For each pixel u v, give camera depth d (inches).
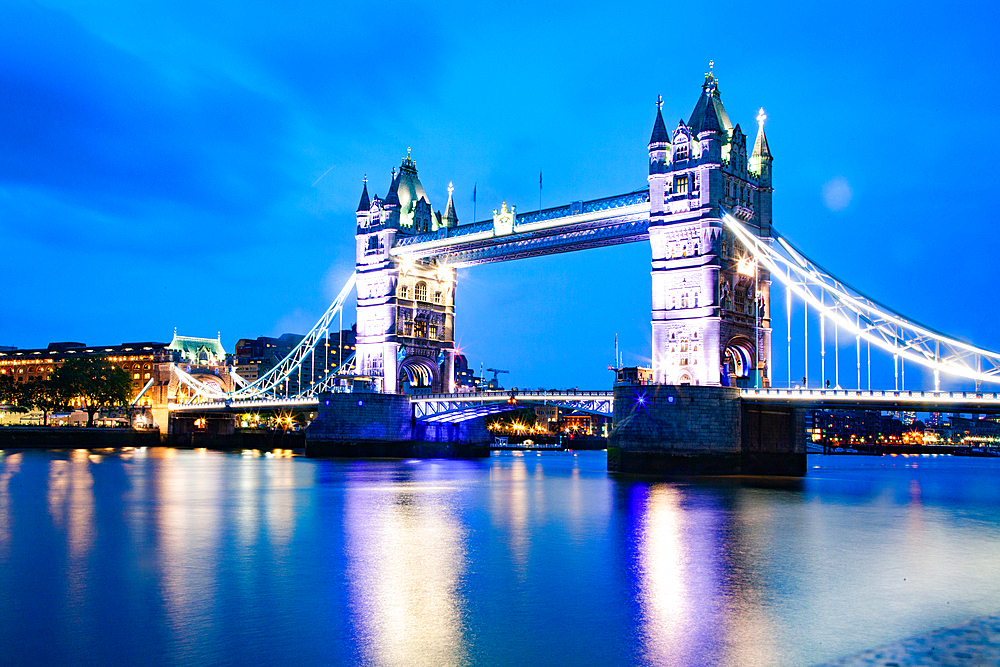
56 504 2706.7
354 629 1299.2
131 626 1301.7
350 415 5625.0
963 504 2970.0
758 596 1496.1
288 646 1219.2
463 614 1382.9
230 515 2477.9
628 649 1212.5
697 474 3737.7
